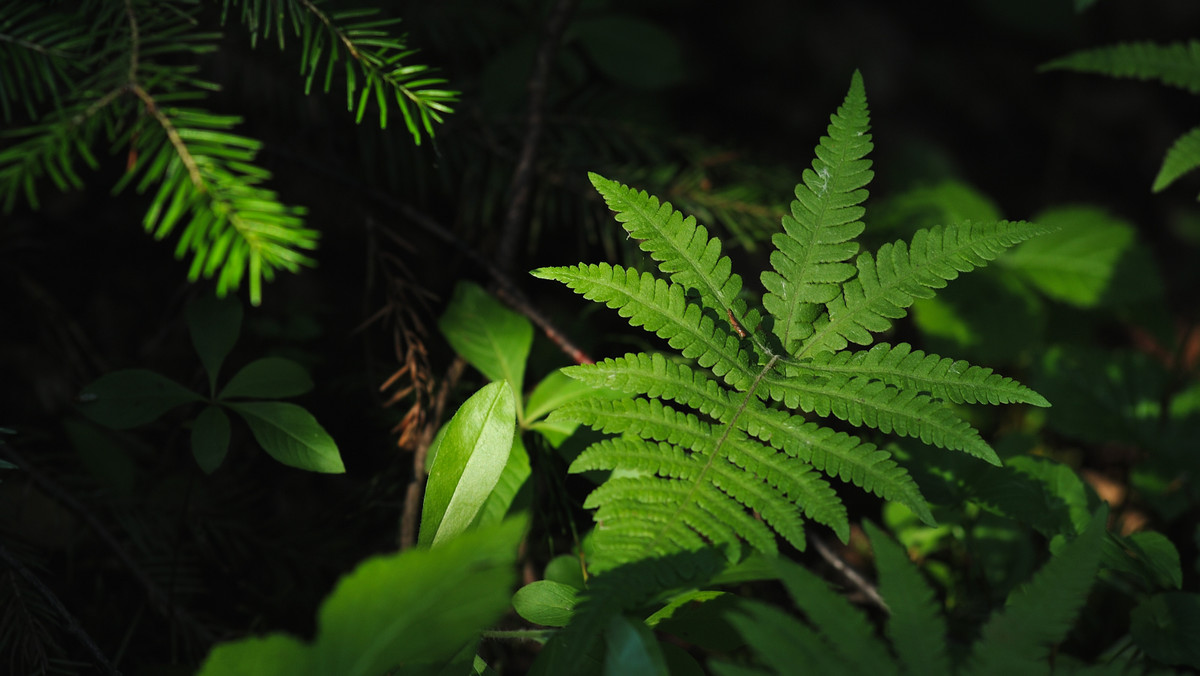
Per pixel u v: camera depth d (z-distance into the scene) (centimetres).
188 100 80
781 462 65
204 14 78
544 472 74
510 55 87
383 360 85
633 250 84
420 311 87
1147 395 86
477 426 68
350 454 83
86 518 75
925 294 67
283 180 87
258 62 80
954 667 68
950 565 80
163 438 81
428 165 86
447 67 87
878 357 67
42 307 81
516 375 74
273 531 79
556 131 88
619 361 66
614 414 65
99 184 86
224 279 61
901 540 80
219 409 71
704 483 64
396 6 85
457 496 67
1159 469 84
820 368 67
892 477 65
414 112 68
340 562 79
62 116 63
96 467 75
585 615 61
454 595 60
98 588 75
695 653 78
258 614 77
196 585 76
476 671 66
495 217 87
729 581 65
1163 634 69
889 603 62
